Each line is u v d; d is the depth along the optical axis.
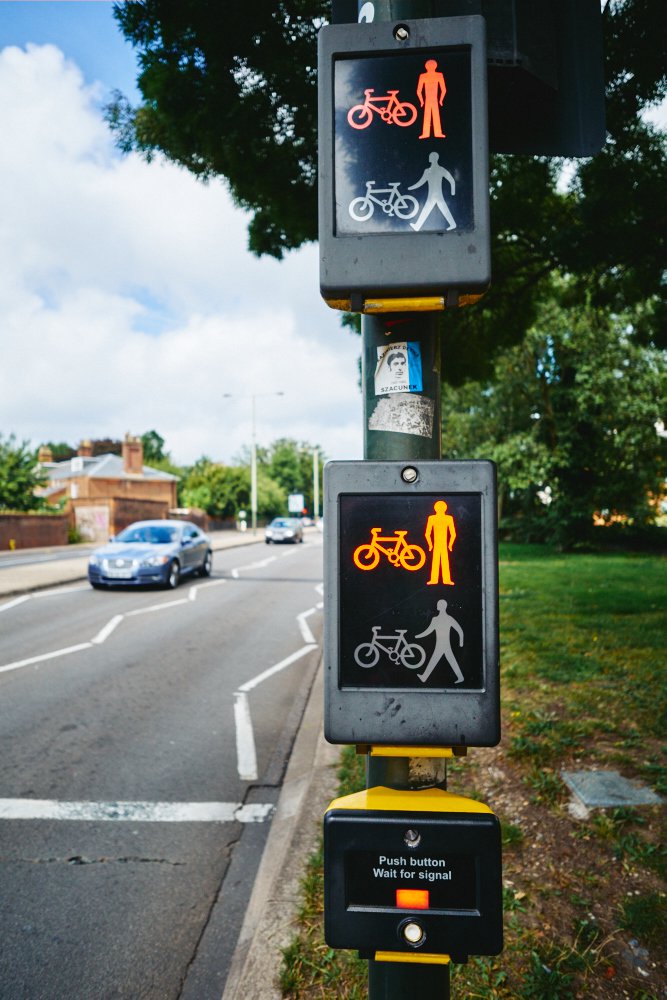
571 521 24.30
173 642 8.87
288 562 22.67
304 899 2.75
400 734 1.19
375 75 1.23
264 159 5.58
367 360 1.37
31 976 2.54
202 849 3.50
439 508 1.21
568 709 4.77
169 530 15.95
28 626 9.89
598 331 21.20
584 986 2.21
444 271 1.19
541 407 24.59
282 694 6.51
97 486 52.66
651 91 4.91
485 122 1.21
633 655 6.38
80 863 3.35
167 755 4.83
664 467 23.69
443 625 1.20
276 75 4.93
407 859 1.21
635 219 6.30
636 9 4.40
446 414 26.08
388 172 1.22
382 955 1.20
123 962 2.62
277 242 6.86
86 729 5.38
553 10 1.56
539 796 3.47
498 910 1.19
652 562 18.05
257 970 2.35
